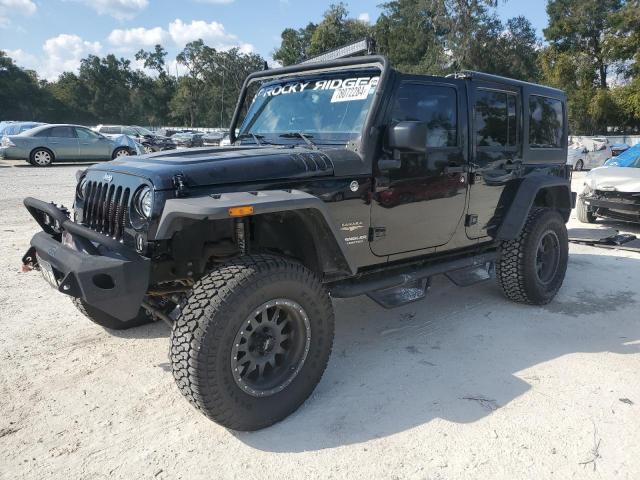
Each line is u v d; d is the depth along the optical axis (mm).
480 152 4207
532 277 4562
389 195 3541
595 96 42500
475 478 2449
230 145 4004
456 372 3498
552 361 3664
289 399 2895
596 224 9164
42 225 3506
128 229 2873
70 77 97938
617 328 4301
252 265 2730
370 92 3459
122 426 2850
